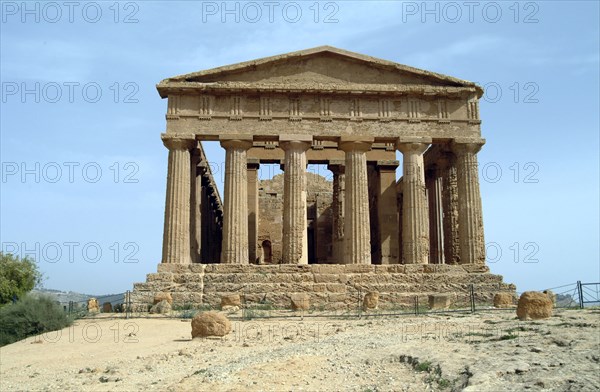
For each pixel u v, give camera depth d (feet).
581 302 87.56
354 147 134.92
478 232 132.26
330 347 61.82
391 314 97.45
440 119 136.46
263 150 169.78
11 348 79.82
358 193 133.18
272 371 50.62
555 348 50.11
